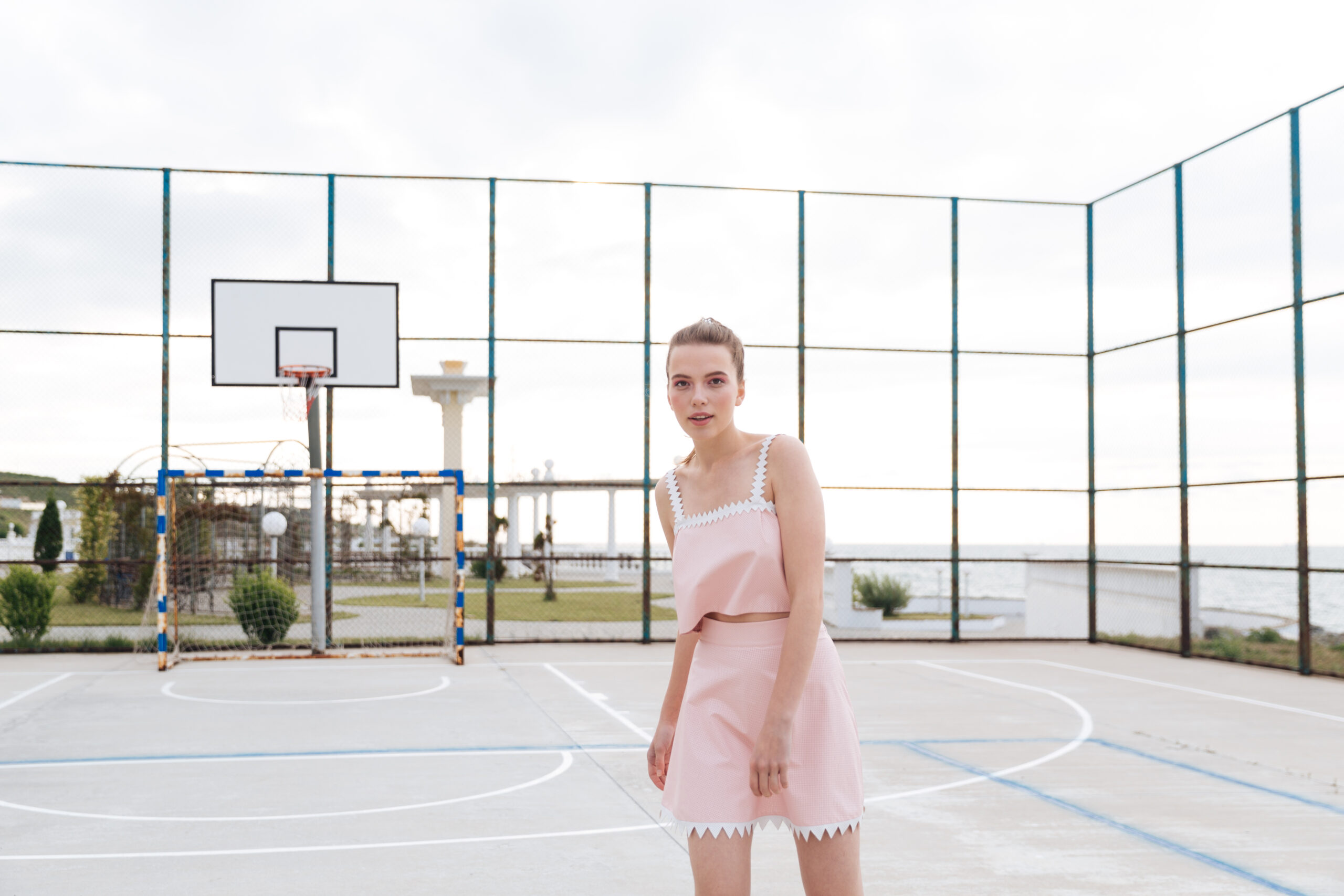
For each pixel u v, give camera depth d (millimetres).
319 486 12586
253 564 13977
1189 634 13070
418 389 13562
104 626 16781
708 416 2094
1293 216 11547
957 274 14680
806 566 2018
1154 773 6285
